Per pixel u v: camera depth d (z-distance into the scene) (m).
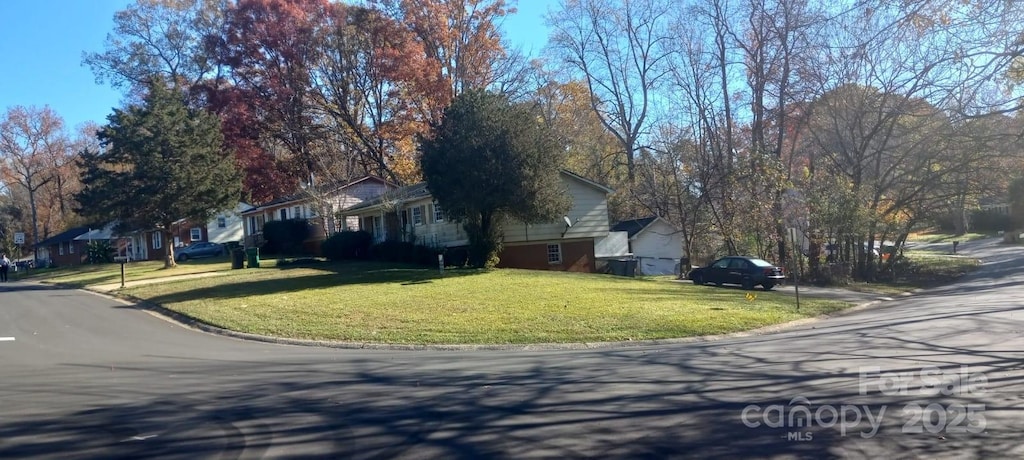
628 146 50.53
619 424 7.69
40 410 8.91
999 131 20.92
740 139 43.09
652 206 49.75
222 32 53.72
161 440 7.41
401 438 7.30
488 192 30.00
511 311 19.77
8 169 69.62
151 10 55.94
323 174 50.06
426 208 38.50
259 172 53.03
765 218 37.12
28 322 20.50
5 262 44.00
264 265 37.25
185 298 24.39
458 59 51.16
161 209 38.03
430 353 14.62
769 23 35.50
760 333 17.44
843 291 30.58
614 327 17.44
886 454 6.52
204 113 40.19
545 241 37.44
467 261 33.12
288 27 50.25
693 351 13.63
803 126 38.62
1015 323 15.69
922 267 41.38
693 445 6.88
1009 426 7.33
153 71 55.66
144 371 12.00
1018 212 63.00
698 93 41.50
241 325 18.23
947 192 35.62
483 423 7.86
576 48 50.25
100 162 38.75
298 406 8.95
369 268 33.06
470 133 29.89
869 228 36.19
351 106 53.16
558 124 55.03
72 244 66.19
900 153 35.56
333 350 15.12
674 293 25.55
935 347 12.56
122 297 27.17
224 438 7.44
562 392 9.50
